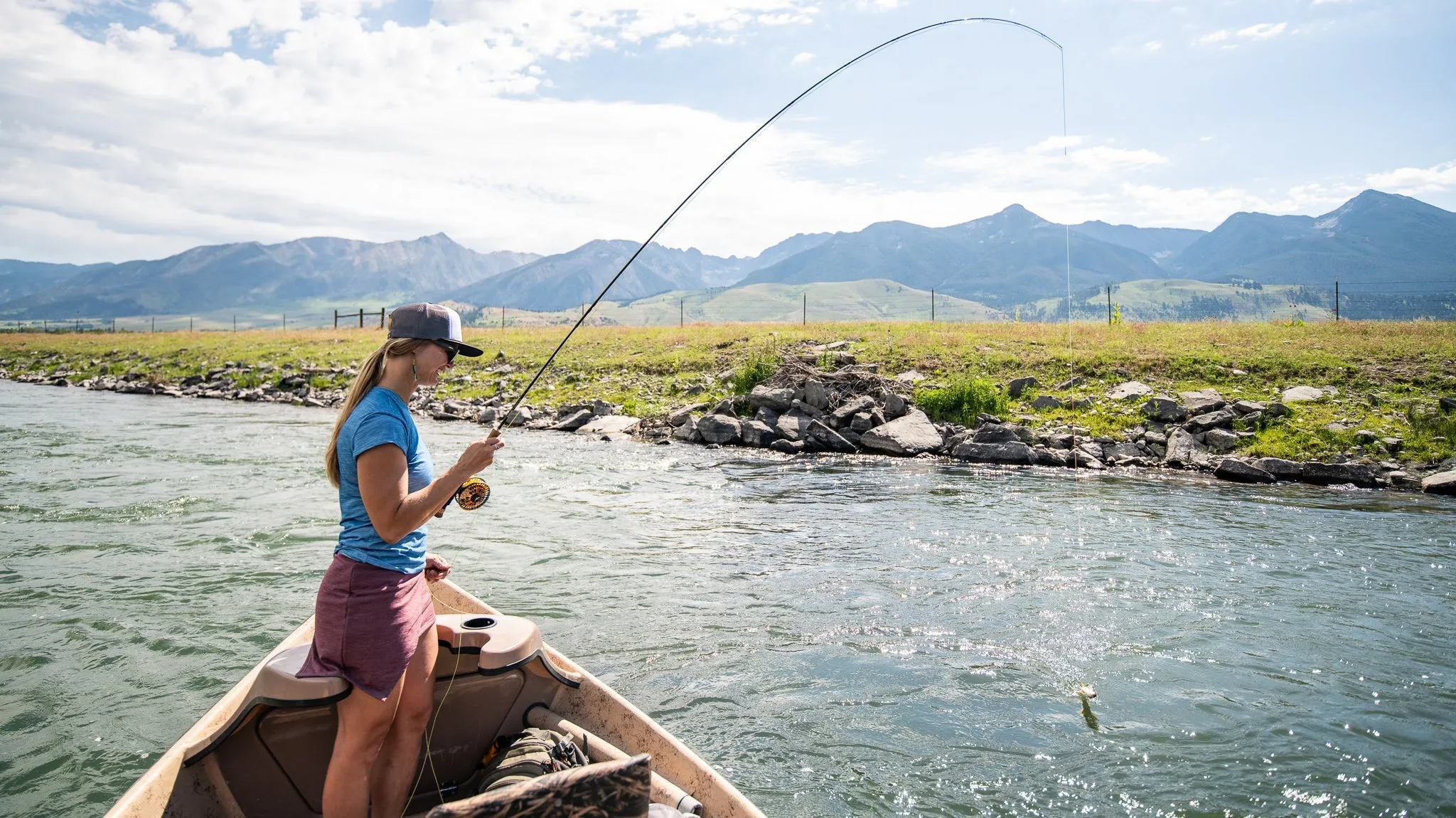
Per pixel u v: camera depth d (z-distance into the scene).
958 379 21.56
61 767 4.86
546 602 7.93
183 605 7.57
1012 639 7.07
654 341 31.69
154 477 13.98
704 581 8.65
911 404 20.33
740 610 7.75
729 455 17.83
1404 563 9.47
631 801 2.58
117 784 4.70
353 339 42.97
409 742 3.44
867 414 19.58
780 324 34.69
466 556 9.53
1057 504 12.85
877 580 8.73
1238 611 7.80
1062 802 4.59
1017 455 17.08
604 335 35.38
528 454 17.64
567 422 21.94
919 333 28.22
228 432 20.12
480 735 4.09
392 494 3.01
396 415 3.11
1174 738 5.34
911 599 8.10
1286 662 6.59
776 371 22.75
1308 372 20.38
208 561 8.95
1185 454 16.70
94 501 11.99
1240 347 22.89
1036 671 6.39
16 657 6.39
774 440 19.14
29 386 35.78
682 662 6.52
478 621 4.10
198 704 5.65
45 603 7.60
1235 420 17.69
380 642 3.11
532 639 3.94
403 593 3.19
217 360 37.41
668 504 12.60
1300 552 9.94
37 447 17.20
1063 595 8.24
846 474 15.59
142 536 9.98
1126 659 6.64
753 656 6.65
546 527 11.02
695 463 16.70
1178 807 4.55
